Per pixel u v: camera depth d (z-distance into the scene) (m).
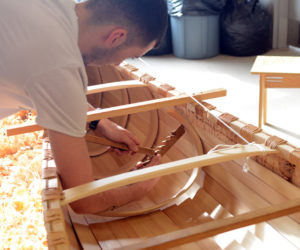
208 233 0.92
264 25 4.16
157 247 0.89
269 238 1.12
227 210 1.32
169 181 1.57
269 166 1.14
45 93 0.85
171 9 4.20
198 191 1.45
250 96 3.11
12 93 0.94
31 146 2.37
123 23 0.94
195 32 4.14
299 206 0.98
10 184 1.96
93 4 0.94
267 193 1.18
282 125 2.63
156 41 1.02
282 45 4.41
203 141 1.46
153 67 4.05
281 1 4.24
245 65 3.92
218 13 4.15
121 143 1.45
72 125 0.90
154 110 1.78
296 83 2.38
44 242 1.54
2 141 2.34
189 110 1.47
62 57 0.85
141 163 1.52
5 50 0.83
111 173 1.74
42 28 0.83
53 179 0.99
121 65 1.87
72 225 1.27
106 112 1.39
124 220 1.35
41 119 0.88
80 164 0.96
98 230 1.29
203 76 3.67
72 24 0.88
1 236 1.59
